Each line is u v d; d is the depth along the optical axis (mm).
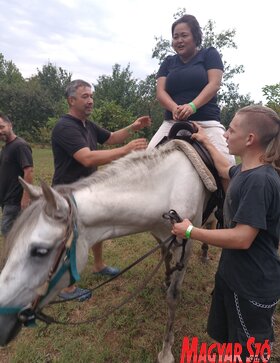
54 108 29578
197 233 1615
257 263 1639
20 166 3352
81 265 1747
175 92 2637
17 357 2371
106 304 3010
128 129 3227
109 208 1789
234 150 1647
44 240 1492
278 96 12766
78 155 2490
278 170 1818
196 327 2754
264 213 1504
